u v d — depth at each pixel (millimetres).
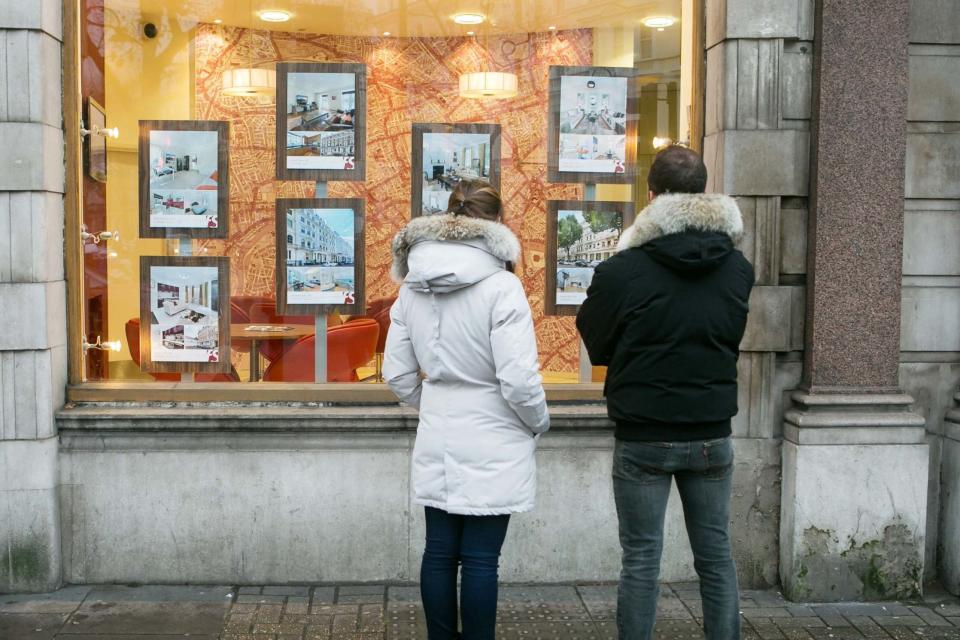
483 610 3086
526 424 3113
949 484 4309
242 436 4164
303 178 4535
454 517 3178
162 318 4434
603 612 3984
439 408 3131
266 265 4488
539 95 4648
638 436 3064
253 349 4453
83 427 4102
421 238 3104
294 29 4664
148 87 4457
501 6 4730
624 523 3156
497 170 4648
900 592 4160
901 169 4109
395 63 4691
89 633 3684
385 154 4613
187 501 4160
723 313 3031
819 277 4117
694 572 4320
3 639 3611
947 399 4371
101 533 4148
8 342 3977
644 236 3037
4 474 4008
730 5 4102
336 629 3773
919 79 4246
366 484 4195
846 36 4055
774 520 4266
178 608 3939
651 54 4504
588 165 4617
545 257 4609
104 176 4391
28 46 3912
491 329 3045
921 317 4328
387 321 4527
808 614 4012
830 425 4082
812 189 4141
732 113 4141
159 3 4492
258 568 4195
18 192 3949
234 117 4520
